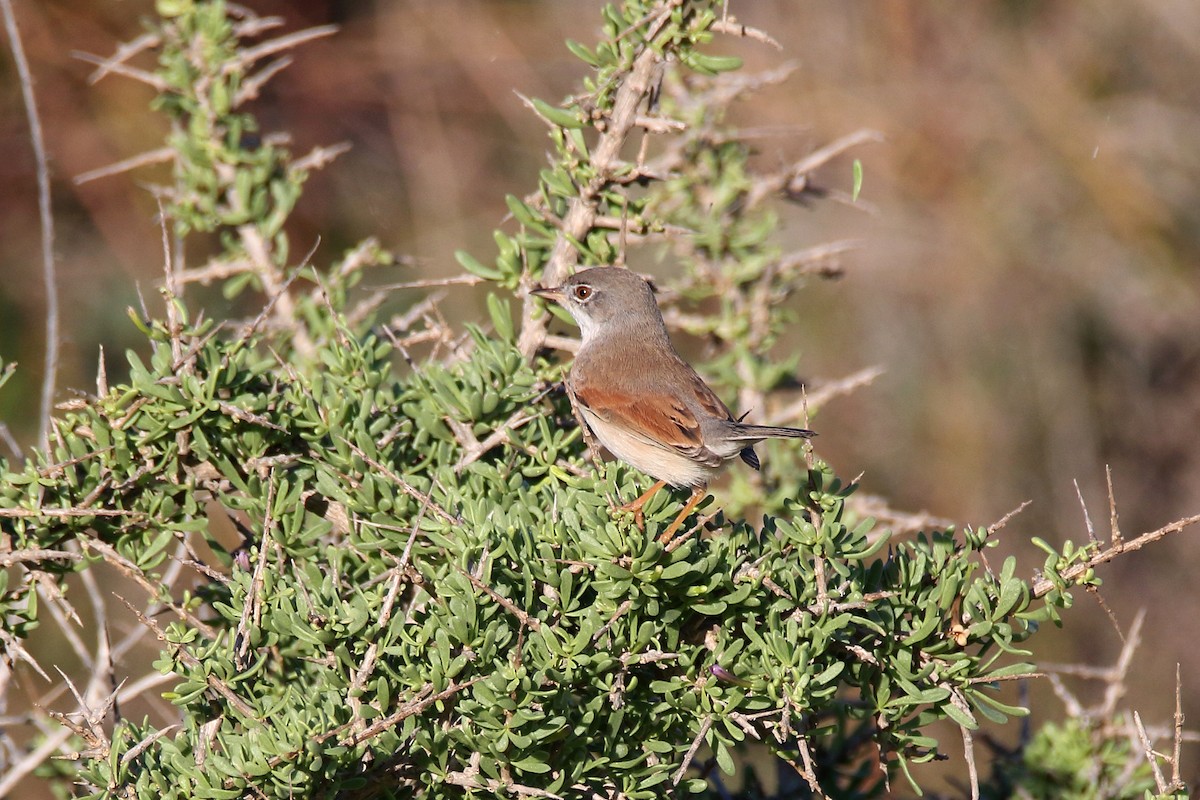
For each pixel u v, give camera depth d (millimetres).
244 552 7008
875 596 6156
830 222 20547
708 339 11094
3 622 6801
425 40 19656
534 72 19797
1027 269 20547
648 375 9773
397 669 6203
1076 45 21250
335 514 7215
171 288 7027
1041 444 20109
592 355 9883
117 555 6766
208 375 7109
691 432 9438
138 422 7031
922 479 19828
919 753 6594
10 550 6922
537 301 8562
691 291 10492
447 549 6496
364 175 19422
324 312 9320
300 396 7199
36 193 17547
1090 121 20766
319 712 5926
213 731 6152
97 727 6145
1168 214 20734
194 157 9430
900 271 20391
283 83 19156
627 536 6152
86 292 17328
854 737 8180
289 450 7438
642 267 17938
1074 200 20891
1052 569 6504
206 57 9430
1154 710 18250
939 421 20016
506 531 6445
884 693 6477
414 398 7734
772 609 6332
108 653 7562
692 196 10602
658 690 6184
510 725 5734
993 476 19781
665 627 6328
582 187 8148
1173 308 20281
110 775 6016
